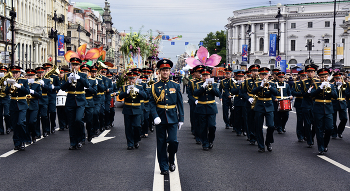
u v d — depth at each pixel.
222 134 12.94
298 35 92.38
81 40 71.75
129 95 9.88
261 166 8.05
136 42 33.97
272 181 6.87
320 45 90.25
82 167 7.86
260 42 97.38
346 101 13.45
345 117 12.12
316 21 90.44
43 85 11.14
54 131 13.07
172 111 7.49
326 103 9.52
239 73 12.49
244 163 8.34
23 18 44.44
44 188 6.38
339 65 33.50
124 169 7.71
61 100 13.43
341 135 12.37
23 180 6.84
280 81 13.09
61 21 60.03
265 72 9.79
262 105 9.80
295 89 11.59
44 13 53.59
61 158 8.74
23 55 44.38
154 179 6.97
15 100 9.80
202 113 9.97
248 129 11.60
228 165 8.13
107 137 12.02
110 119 14.59
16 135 9.70
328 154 9.47
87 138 11.59
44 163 8.20
